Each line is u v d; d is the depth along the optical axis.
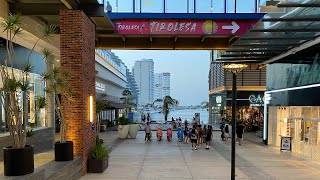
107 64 38.16
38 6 12.17
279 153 17.30
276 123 20.47
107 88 42.34
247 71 36.91
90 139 12.21
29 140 13.64
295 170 12.73
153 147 19.56
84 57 11.54
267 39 13.91
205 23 16.81
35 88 16.14
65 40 11.31
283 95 19.84
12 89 6.93
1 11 11.00
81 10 11.38
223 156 16.14
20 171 6.77
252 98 37.06
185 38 19.00
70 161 9.89
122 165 13.45
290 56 18.47
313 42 14.37
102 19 13.86
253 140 23.98
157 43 19.17
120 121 25.16
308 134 16.83
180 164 13.81
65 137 10.48
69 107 11.08
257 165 13.73
